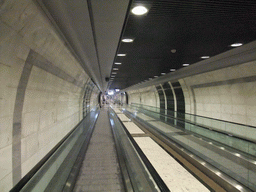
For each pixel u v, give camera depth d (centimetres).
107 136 850
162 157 585
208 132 654
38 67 267
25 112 252
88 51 452
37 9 188
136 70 811
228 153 504
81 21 272
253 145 462
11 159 214
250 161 417
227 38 369
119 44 410
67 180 332
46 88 329
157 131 942
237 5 237
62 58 347
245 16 270
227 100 669
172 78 983
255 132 513
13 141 219
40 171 238
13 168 218
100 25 294
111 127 1029
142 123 1199
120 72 876
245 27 313
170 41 392
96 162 511
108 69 754
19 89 229
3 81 189
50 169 268
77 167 410
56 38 273
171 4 233
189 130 768
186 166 507
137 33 344
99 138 808
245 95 574
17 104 227
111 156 564
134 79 1212
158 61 605
